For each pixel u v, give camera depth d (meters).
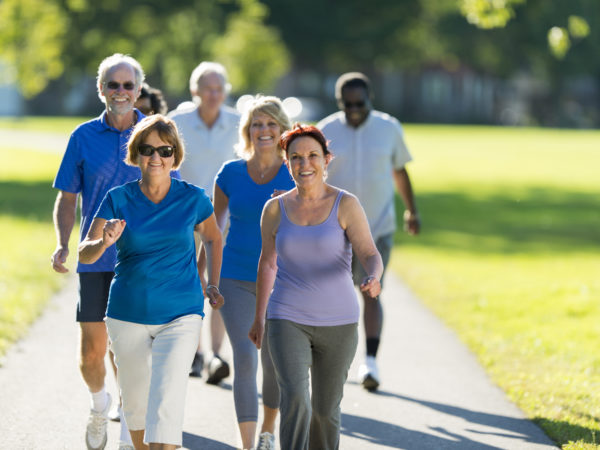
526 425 16.39
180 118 19.27
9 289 27.69
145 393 12.67
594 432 15.60
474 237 48.16
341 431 15.96
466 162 106.31
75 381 18.41
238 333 14.58
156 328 12.32
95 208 14.55
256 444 14.60
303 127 12.51
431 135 156.38
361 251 12.54
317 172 12.47
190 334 12.27
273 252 13.02
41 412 16.38
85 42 90.56
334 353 12.59
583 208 64.81
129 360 12.48
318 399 12.77
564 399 17.66
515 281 33.34
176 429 11.96
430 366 20.72
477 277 34.28
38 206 54.72
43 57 83.62
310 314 12.42
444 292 30.72
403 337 23.75
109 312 12.43
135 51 98.94
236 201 15.06
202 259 14.56
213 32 119.81
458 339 23.62
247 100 15.31
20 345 21.36
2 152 97.62
